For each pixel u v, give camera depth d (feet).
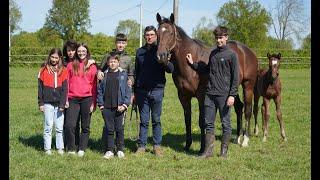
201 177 19.02
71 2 169.78
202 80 23.12
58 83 22.58
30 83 71.36
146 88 22.74
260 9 176.24
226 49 21.85
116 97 22.16
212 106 22.35
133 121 34.45
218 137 28.86
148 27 22.22
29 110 40.16
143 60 22.65
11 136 27.07
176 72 23.43
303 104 45.62
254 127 31.27
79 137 24.57
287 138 28.22
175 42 22.41
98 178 18.58
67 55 23.49
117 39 23.66
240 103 27.68
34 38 185.98
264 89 27.61
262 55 139.74
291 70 120.98
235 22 176.76
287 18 180.14
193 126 32.83
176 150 24.62
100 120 34.68
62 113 23.00
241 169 20.35
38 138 26.89
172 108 42.57
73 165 20.57
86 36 173.88
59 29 171.94
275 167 20.57
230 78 21.95
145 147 23.71
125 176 19.01
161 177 18.93
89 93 22.67
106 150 22.90
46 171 19.44
